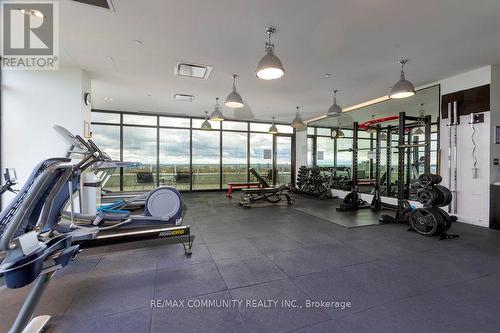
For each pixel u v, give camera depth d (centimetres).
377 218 506
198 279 247
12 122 405
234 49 376
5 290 226
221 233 399
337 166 894
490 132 440
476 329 174
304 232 407
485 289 228
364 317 188
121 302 207
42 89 422
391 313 192
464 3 264
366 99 657
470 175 470
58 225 235
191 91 598
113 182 827
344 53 387
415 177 676
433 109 553
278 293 221
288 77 493
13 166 404
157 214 362
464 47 367
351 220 488
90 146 239
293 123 725
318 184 812
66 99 436
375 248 333
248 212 564
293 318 187
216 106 675
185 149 917
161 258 298
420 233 397
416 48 370
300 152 1037
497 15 285
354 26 310
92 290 226
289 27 313
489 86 439
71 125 438
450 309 197
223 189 970
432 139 557
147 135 868
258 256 304
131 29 320
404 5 268
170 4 268
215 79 510
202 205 651
